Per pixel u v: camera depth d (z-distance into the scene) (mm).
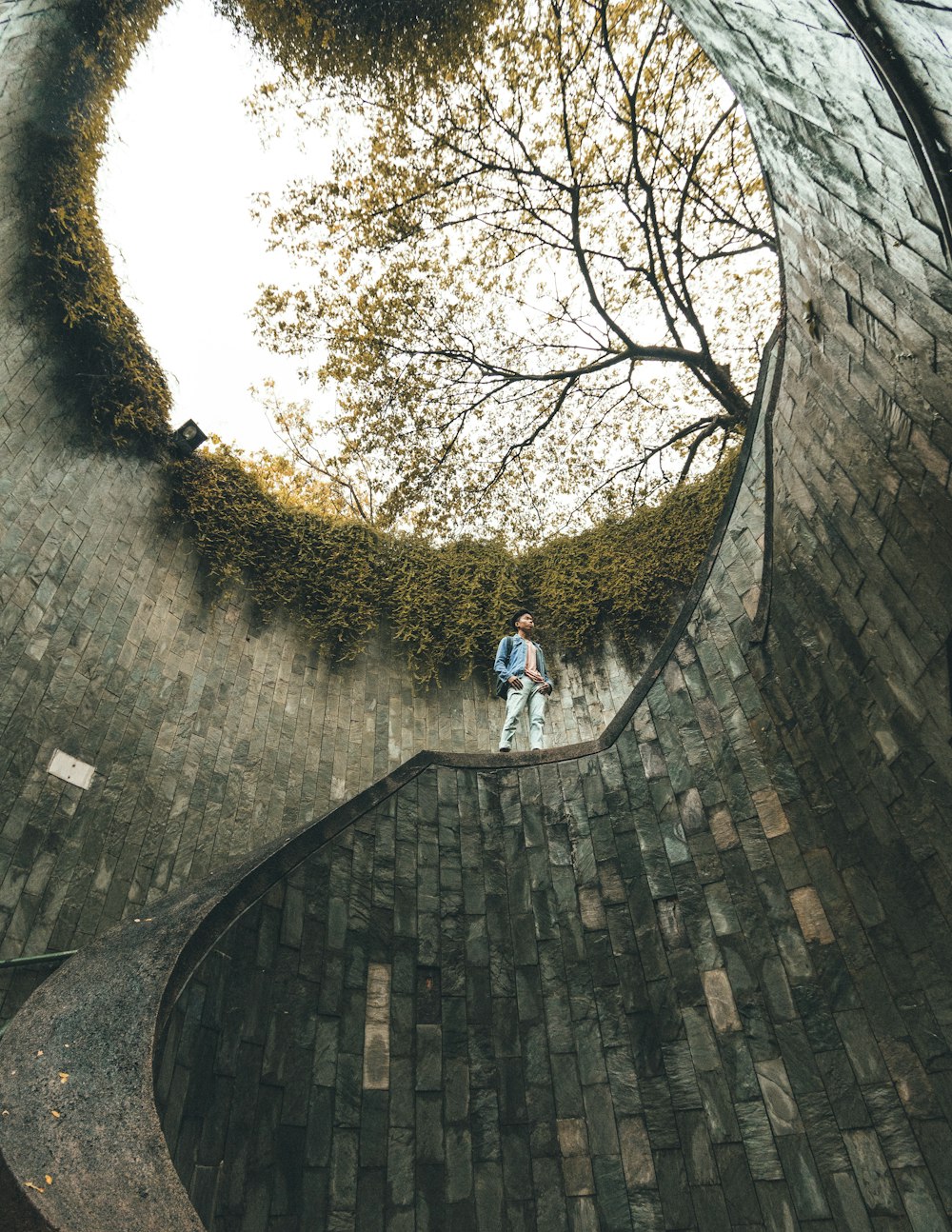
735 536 5281
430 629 9680
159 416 7895
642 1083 3854
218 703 7383
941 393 2508
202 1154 2740
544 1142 3791
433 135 9445
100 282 7121
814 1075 3424
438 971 4254
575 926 4547
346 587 9211
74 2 7113
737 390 10281
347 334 10469
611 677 9273
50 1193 1654
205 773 6895
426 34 8711
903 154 1931
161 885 6043
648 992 4133
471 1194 3557
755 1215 3279
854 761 3707
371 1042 3750
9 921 4914
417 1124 3641
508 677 6496
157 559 7520
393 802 4758
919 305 2447
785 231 3949
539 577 10180
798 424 4242
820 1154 3244
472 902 4656
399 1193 3395
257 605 8414
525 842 4992
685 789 4727
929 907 3152
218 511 8320
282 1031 3406
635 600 9312
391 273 10266
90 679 6262
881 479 3211
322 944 3863
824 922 3721
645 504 10023
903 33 1547
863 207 2574
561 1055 4066
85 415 7129
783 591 4488
